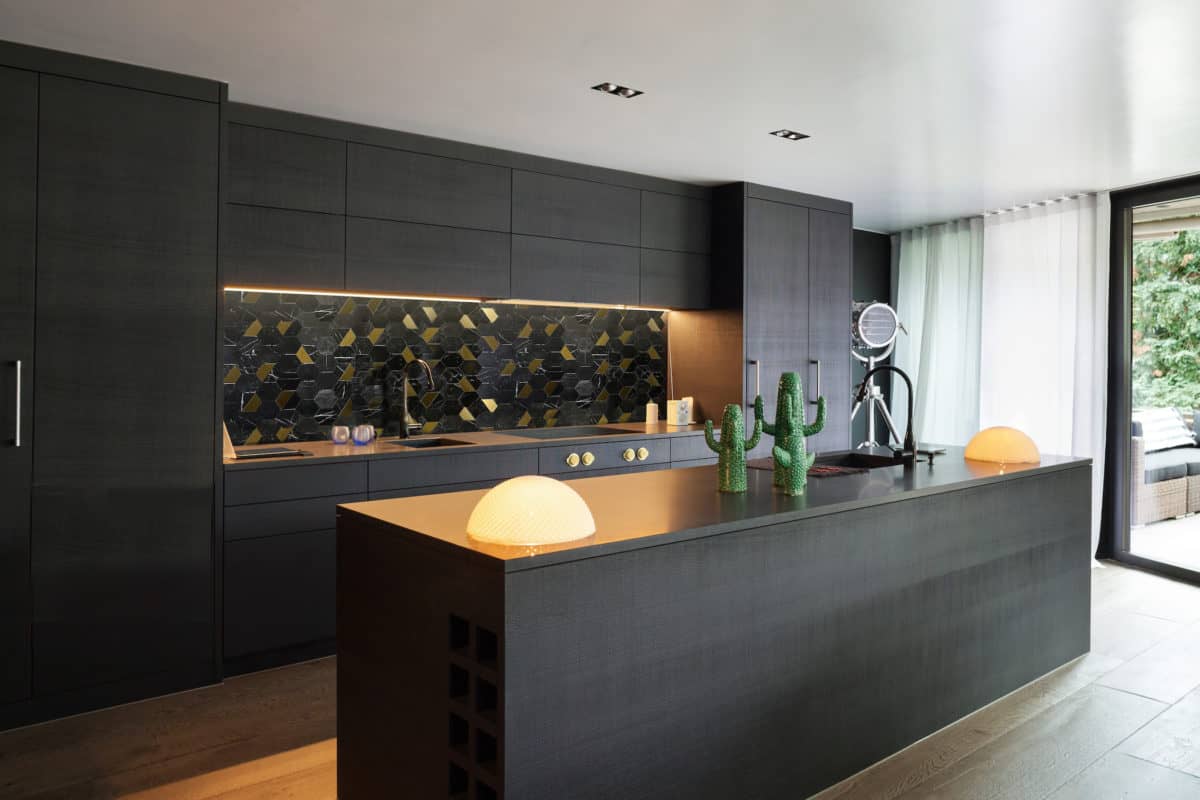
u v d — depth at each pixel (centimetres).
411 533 209
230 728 294
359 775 234
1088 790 253
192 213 324
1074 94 339
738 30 277
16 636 293
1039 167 461
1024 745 284
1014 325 574
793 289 532
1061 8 257
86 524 305
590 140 412
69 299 300
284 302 409
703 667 218
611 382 534
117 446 310
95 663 308
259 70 316
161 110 316
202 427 328
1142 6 255
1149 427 516
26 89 290
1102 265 520
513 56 301
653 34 281
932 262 637
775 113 367
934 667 293
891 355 673
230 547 337
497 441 429
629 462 461
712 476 312
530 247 439
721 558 222
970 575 307
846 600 259
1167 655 372
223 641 337
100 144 304
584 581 192
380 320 439
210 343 329
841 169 472
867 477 307
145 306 315
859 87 332
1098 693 329
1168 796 249
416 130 394
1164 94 338
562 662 188
